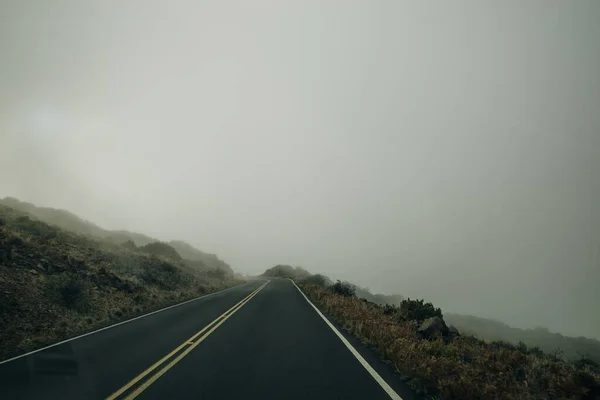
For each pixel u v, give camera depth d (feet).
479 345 32.17
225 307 57.47
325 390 17.81
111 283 60.29
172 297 70.49
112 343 29.53
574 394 17.53
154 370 21.33
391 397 16.90
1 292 37.35
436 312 44.34
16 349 27.55
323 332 35.60
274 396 16.80
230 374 20.53
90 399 16.35
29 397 16.66
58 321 37.24
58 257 56.65
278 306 59.41
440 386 17.51
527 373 21.33
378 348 28.43
